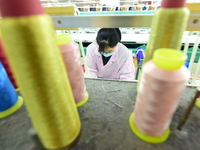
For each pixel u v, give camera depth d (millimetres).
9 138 273
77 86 319
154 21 263
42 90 171
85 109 338
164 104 199
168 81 174
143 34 1182
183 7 229
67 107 216
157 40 259
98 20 327
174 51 204
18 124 302
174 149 242
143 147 248
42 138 235
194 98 241
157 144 251
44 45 150
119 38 833
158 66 189
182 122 264
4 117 320
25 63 149
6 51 154
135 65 1171
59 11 351
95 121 304
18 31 133
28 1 132
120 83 443
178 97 200
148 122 234
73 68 289
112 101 362
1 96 305
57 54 178
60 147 239
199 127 278
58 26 357
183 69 192
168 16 228
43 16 151
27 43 139
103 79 470
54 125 207
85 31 1123
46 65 159
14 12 132
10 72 372
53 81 174
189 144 248
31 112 201
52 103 187
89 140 263
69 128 231
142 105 228
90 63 1051
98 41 811
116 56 980
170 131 272
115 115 318
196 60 773
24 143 262
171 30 238
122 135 270
